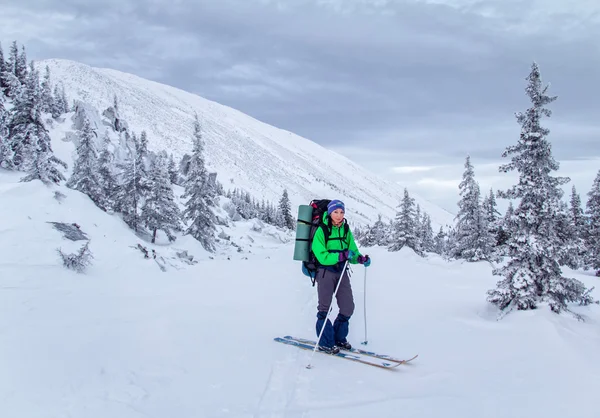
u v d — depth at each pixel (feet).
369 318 27.35
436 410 12.62
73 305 27.50
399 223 125.70
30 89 121.90
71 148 188.65
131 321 22.49
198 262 89.61
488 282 50.42
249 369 16.26
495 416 12.20
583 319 26.78
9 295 29.25
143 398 12.87
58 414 11.27
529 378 15.69
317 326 19.12
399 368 16.96
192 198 134.00
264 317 26.40
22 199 63.26
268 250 169.27
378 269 62.80
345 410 12.59
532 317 25.49
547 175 30.35
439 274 58.08
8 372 13.51
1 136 118.62
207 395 13.48
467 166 101.09
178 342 18.86
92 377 14.03
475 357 18.62
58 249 48.62
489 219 110.63
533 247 28.07
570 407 12.85
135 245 67.51
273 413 12.30
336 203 18.37
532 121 31.07
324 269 18.98
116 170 146.00
